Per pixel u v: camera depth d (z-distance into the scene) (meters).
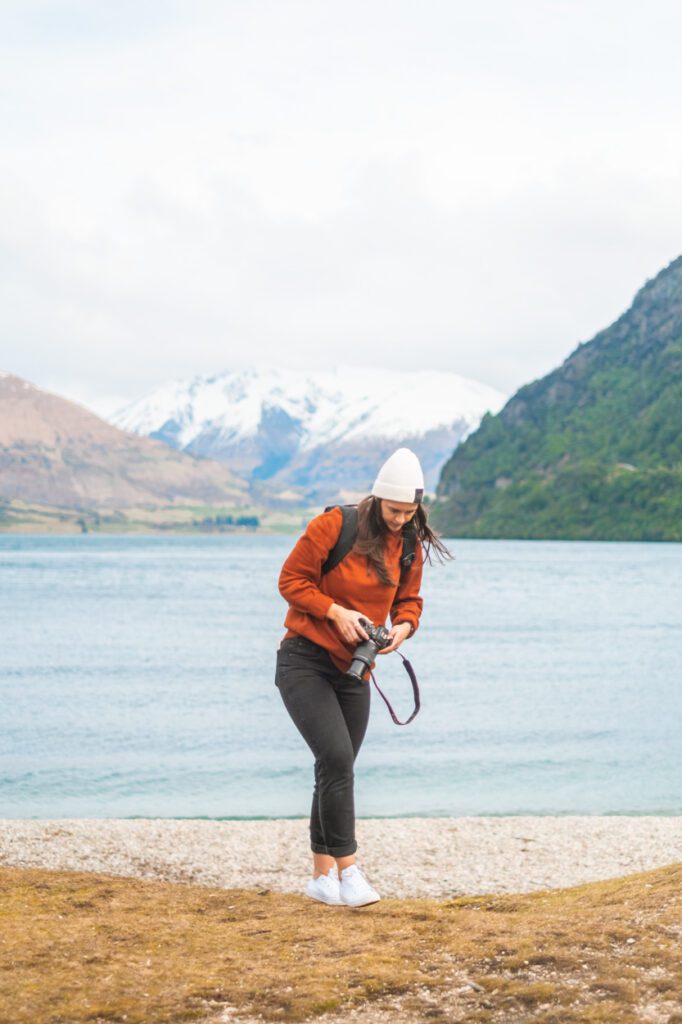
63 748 18.28
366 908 6.32
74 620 49.38
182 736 19.45
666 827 10.59
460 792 14.73
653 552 172.25
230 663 31.98
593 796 14.41
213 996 4.66
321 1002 4.54
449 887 8.31
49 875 7.50
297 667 5.73
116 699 24.36
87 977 4.93
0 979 4.88
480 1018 4.32
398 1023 4.32
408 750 18.03
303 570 5.69
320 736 5.66
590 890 7.17
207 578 97.62
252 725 20.73
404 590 6.00
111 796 14.59
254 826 10.42
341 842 5.98
